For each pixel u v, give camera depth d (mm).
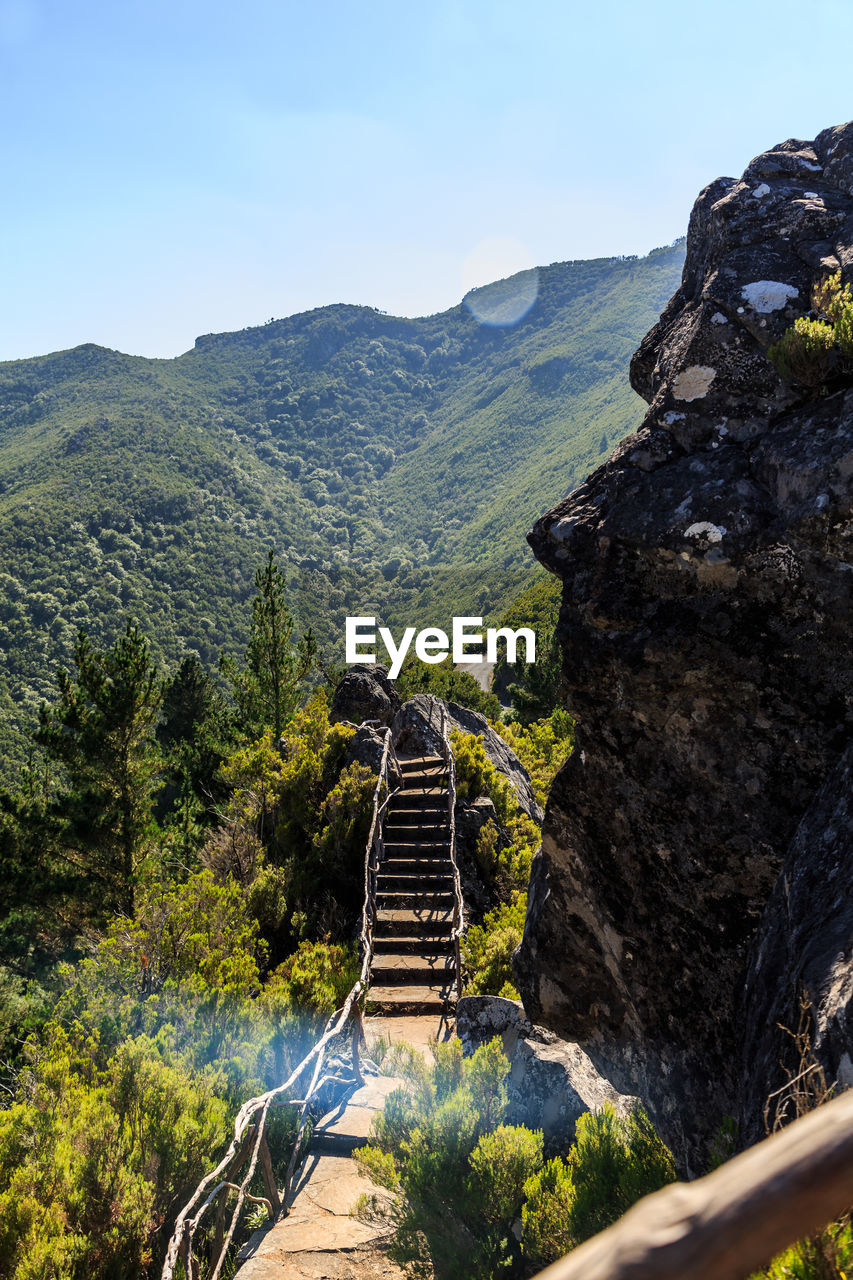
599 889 4559
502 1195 3938
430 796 14531
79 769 17375
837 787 3611
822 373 3984
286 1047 7027
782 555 3824
